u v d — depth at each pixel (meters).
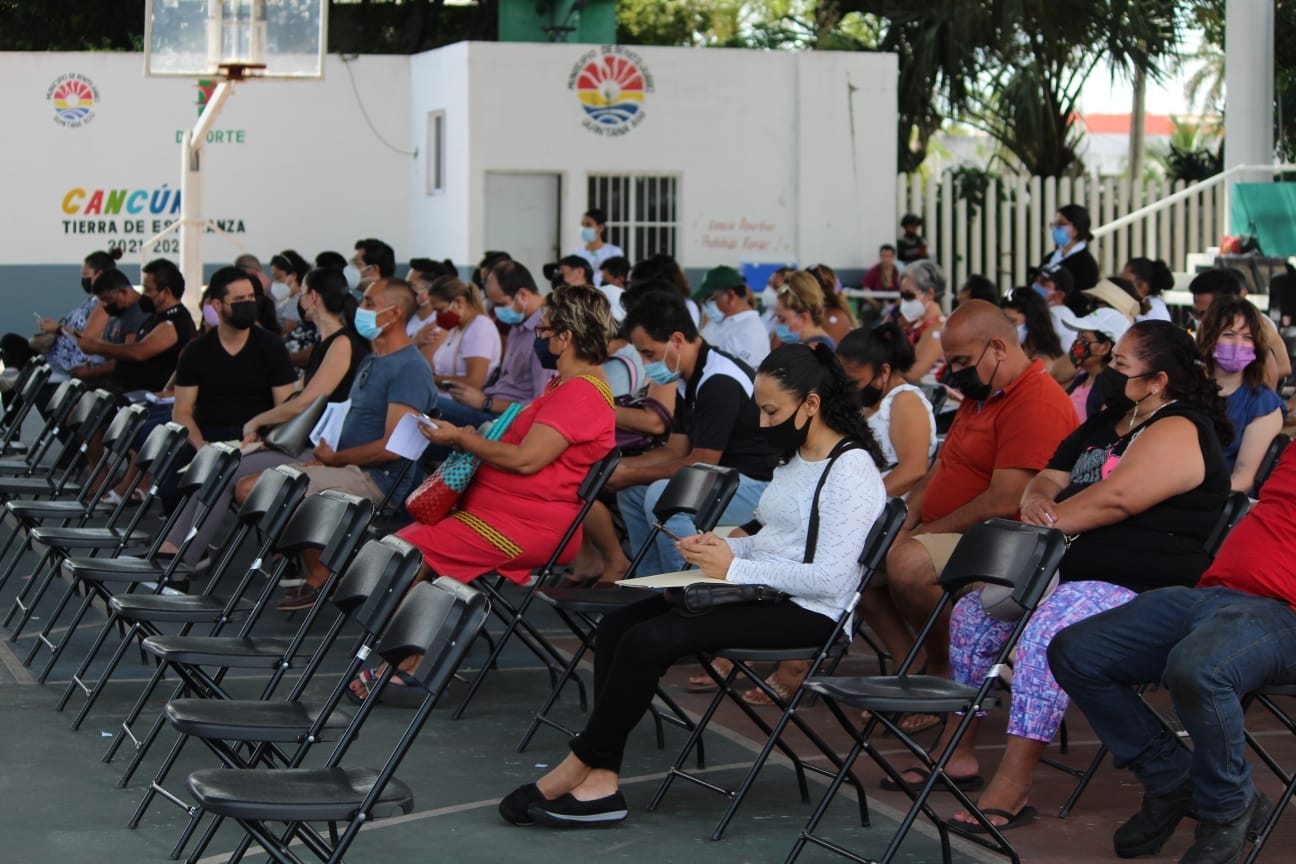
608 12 22.56
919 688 4.87
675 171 20.44
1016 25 22.97
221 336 9.37
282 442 8.47
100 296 12.14
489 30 25.45
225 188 20.91
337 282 8.86
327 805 4.01
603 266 13.29
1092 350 7.35
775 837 5.17
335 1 25.72
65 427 10.27
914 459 6.67
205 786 4.07
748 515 7.27
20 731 6.27
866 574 5.31
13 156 20.38
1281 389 9.10
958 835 5.14
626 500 7.91
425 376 8.22
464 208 19.78
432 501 6.47
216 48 12.79
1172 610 4.82
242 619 8.24
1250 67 17.50
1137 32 22.81
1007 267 21.78
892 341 6.80
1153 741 4.93
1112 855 4.99
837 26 24.39
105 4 25.78
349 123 21.19
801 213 20.88
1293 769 6.00
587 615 6.47
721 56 20.45
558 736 6.34
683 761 5.65
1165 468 5.13
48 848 4.96
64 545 7.55
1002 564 4.86
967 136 35.00
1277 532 4.76
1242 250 17.00
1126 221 20.47
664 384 7.71
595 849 5.03
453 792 5.59
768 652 5.23
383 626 4.66
